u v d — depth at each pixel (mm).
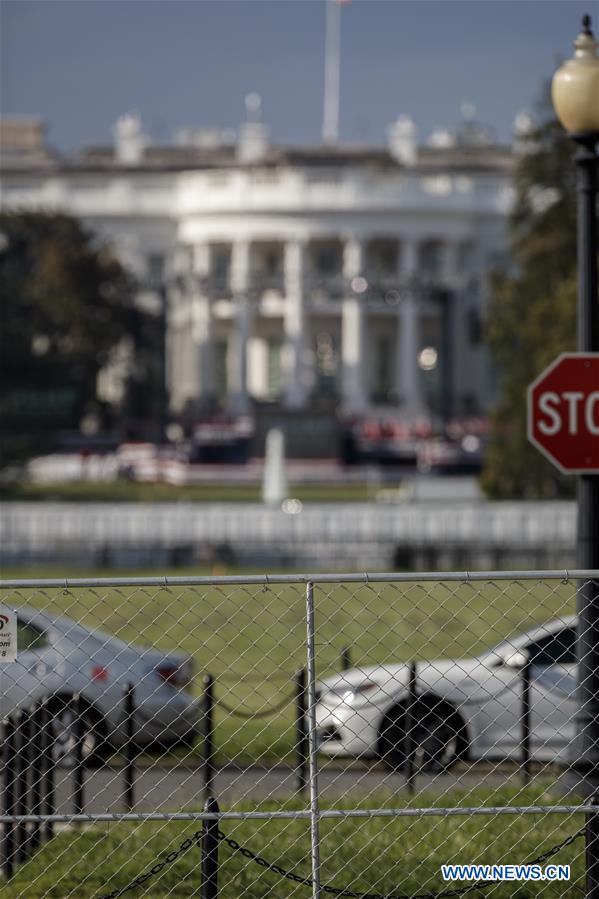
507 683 74125
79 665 74562
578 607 59531
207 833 48719
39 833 61062
